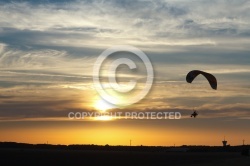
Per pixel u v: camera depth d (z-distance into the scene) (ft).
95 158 458.91
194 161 385.91
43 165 343.46
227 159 417.49
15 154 522.06
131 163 368.48
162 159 439.22
